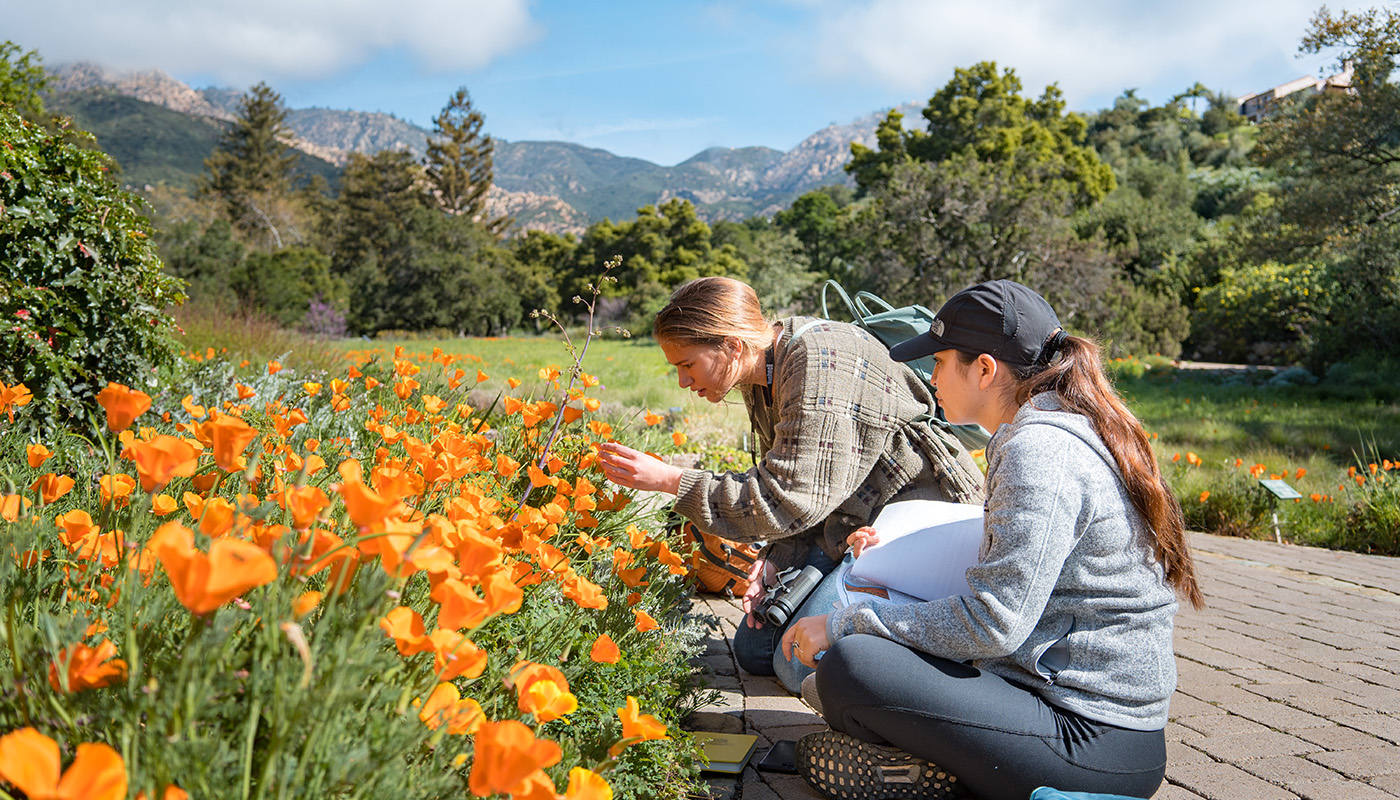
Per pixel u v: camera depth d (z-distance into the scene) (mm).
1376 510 6398
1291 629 3721
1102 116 88000
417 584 1345
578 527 2234
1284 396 18516
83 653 882
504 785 824
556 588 1894
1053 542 1587
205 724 910
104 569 1203
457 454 1770
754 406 2715
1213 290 30406
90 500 1572
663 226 62531
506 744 813
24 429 2846
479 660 949
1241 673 3051
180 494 1608
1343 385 18938
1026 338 1794
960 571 2002
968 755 1643
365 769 872
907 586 2039
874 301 2818
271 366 3852
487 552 1041
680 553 3057
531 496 2500
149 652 984
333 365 8688
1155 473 1681
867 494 2514
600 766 1166
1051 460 1621
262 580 729
